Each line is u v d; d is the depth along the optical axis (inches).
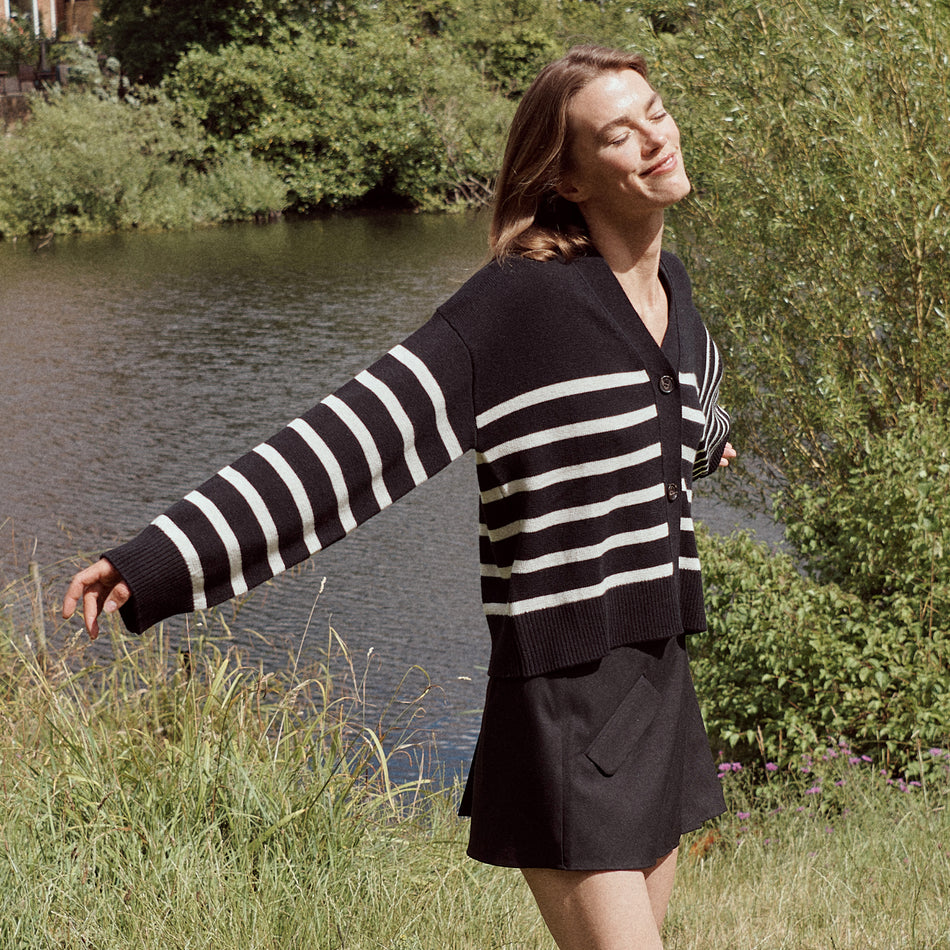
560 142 78.4
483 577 81.7
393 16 1421.0
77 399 565.6
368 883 135.6
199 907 127.0
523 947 130.0
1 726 169.2
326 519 73.6
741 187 266.5
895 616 234.5
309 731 158.4
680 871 177.5
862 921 148.8
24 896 123.8
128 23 1368.1
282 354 653.9
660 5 284.2
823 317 261.3
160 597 71.0
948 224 241.1
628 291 81.4
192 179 1261.1
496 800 79.8
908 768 212.1
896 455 234.7
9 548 373.1
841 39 253.8
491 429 76.9
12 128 1193.4
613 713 79.0
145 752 156.4
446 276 883.4
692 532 83.4
